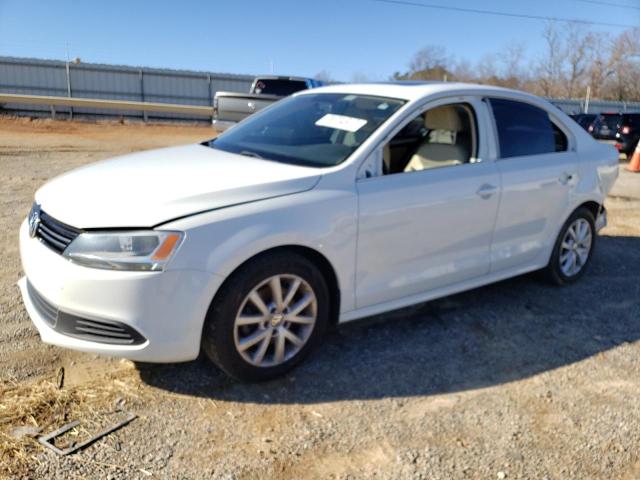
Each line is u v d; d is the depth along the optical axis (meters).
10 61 23.72
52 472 2.41
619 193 9.78
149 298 2.72
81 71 24.80
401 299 3.72
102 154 12.59
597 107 37.19
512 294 4.73
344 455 2.64
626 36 51.38
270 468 2.53
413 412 3.00
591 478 2.56
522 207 4.26
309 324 3.29
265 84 14.11
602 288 4.98
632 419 3.02
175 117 25.36
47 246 2.97
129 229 2.75
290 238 3.04
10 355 3.33
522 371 3.49
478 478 2.52
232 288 2.92
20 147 12.89
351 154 3.46
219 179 3.12
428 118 3.98
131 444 2.63
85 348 2.84
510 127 4.29
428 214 3.65
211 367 3.33
